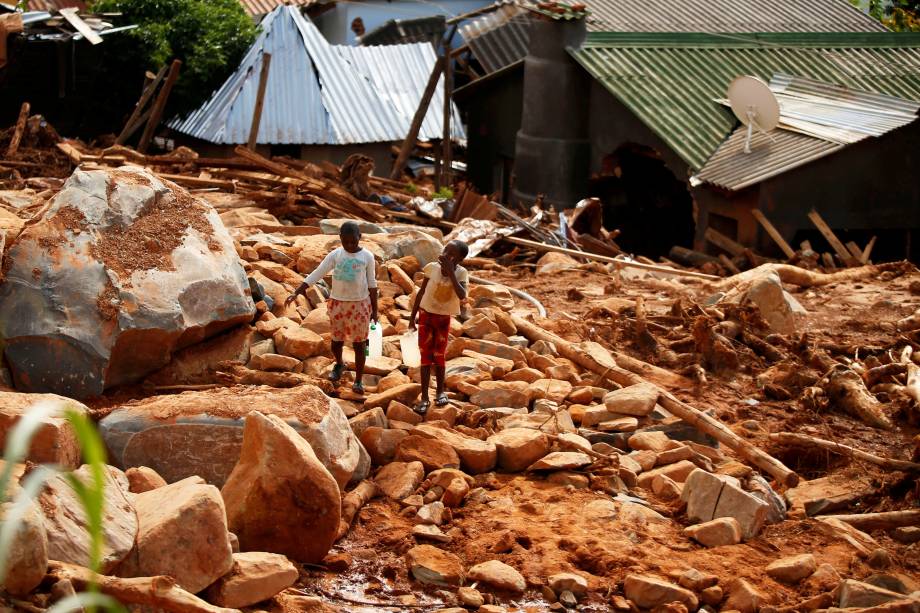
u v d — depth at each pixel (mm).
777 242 20156
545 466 7941
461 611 5945
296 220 16016
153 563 5230
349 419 8078
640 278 15680
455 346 10055
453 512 7266
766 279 12266
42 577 4574
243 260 10930
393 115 28625
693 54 25719
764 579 6617
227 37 27125
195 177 16906
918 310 13195
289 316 9953
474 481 7723
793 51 26422
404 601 6027
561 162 25688
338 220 13914
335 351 8586
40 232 7961
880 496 8305
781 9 30344
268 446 6105
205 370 8586
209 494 5438
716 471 8383
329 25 37312
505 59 30672
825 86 23891
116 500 5484
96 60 24469
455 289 8320
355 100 28062
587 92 25594
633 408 9031
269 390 7480
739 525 7301
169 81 21469
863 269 16656
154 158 17391
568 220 19453
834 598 6336
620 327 11758
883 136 21078
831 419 9945
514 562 6551
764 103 21844
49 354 7602
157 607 4703
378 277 11664
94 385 7688
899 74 26156
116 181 8570
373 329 8641
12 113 23484
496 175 30547
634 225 27125
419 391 8773
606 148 25156
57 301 7676
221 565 5375
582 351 10273
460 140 31547
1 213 9828
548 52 25438
